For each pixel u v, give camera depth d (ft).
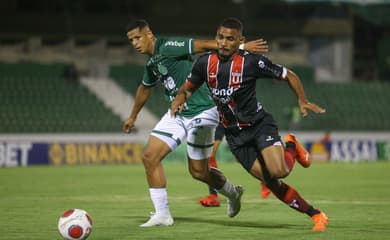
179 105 81.71
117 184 167.73
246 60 77.82
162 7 369.09
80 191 147.74
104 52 363.76
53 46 358.02
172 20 370.12
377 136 327.67
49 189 153.17
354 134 322.96
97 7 362.74
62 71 342.03
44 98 317.42
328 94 359.25
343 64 398.83
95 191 148.05
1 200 127.54
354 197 135.44
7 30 344.49
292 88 77.61
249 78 78.02
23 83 321.32
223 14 379.35
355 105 357.20
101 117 316.40
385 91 370.94
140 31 87.61
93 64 355.56
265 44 81.76
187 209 110.01
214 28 377.71
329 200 128.88
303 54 395.34
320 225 82.38
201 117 88.38
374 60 412.77
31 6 350.84
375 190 152.97
